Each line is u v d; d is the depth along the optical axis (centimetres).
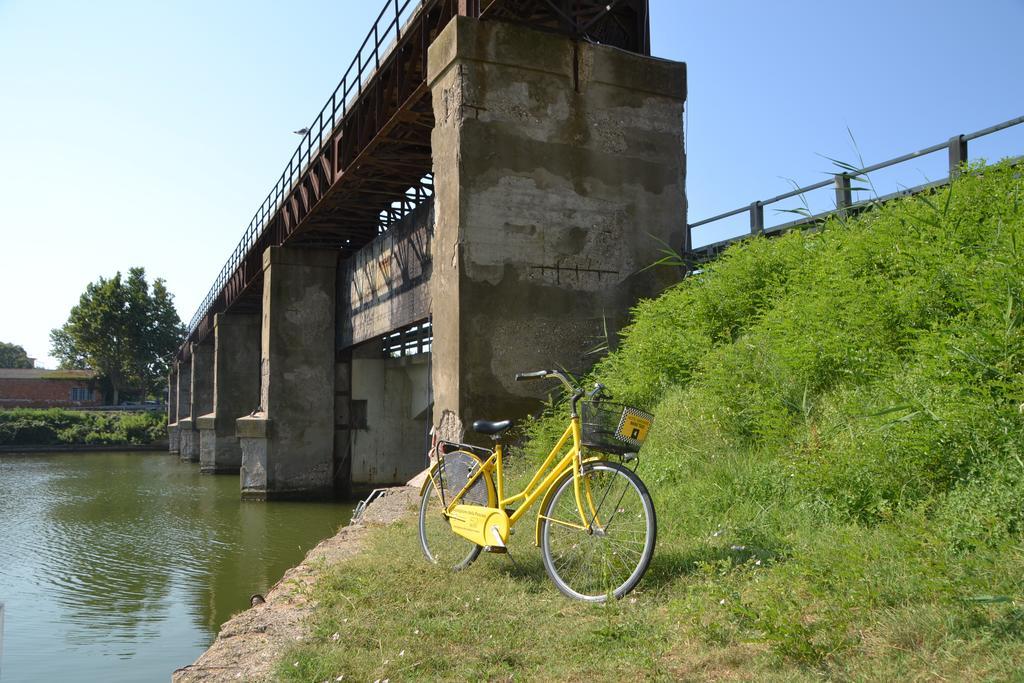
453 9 1373
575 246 1263
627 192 1317
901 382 587
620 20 1442
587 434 480
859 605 361
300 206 2669
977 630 316
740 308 993
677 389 920
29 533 2191
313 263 2945
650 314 1131
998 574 361
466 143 1211
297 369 2883
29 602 1405
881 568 397
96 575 1633
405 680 349
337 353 2994
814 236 1028
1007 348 530
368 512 879
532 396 1197
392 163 2009
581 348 1241
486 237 1205
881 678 296
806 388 694
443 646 391
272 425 2825
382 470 2994
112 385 9900
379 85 1820
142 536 2111
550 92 1277
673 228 1346
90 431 7356
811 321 761
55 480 3972
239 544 1966
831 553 430
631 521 464
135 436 7394
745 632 365
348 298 2839
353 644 401
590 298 1261
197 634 1191
